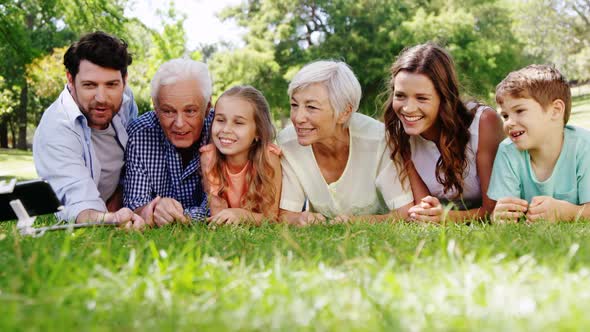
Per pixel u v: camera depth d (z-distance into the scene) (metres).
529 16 38.22
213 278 1.75
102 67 3.70
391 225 3.10
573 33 38.50
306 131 3.62
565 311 1.35
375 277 1.68
